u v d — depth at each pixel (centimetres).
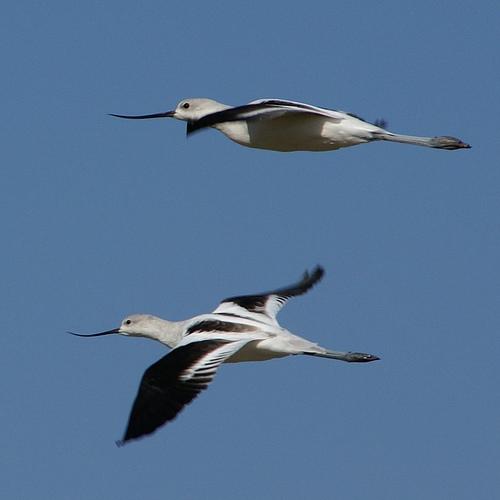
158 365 1641
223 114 1783
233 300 1903
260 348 1803
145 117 2078
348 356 1811
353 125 1847
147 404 1616
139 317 1975
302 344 1811
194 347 1683
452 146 1842
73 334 2000
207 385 1641
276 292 1936
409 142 1841
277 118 1852
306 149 1883
